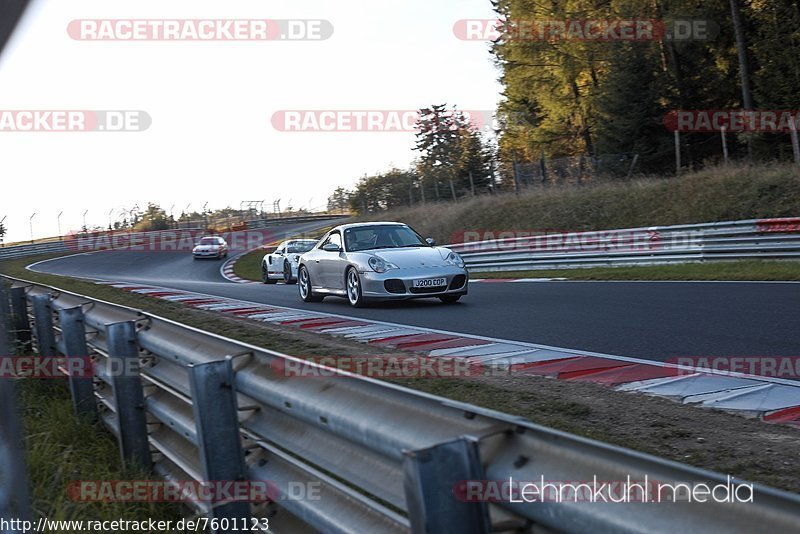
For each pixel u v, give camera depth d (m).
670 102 26.72
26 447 3.95
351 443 2.05
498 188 28.81
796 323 6.95
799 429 3.77
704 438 3.62
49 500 3.30
